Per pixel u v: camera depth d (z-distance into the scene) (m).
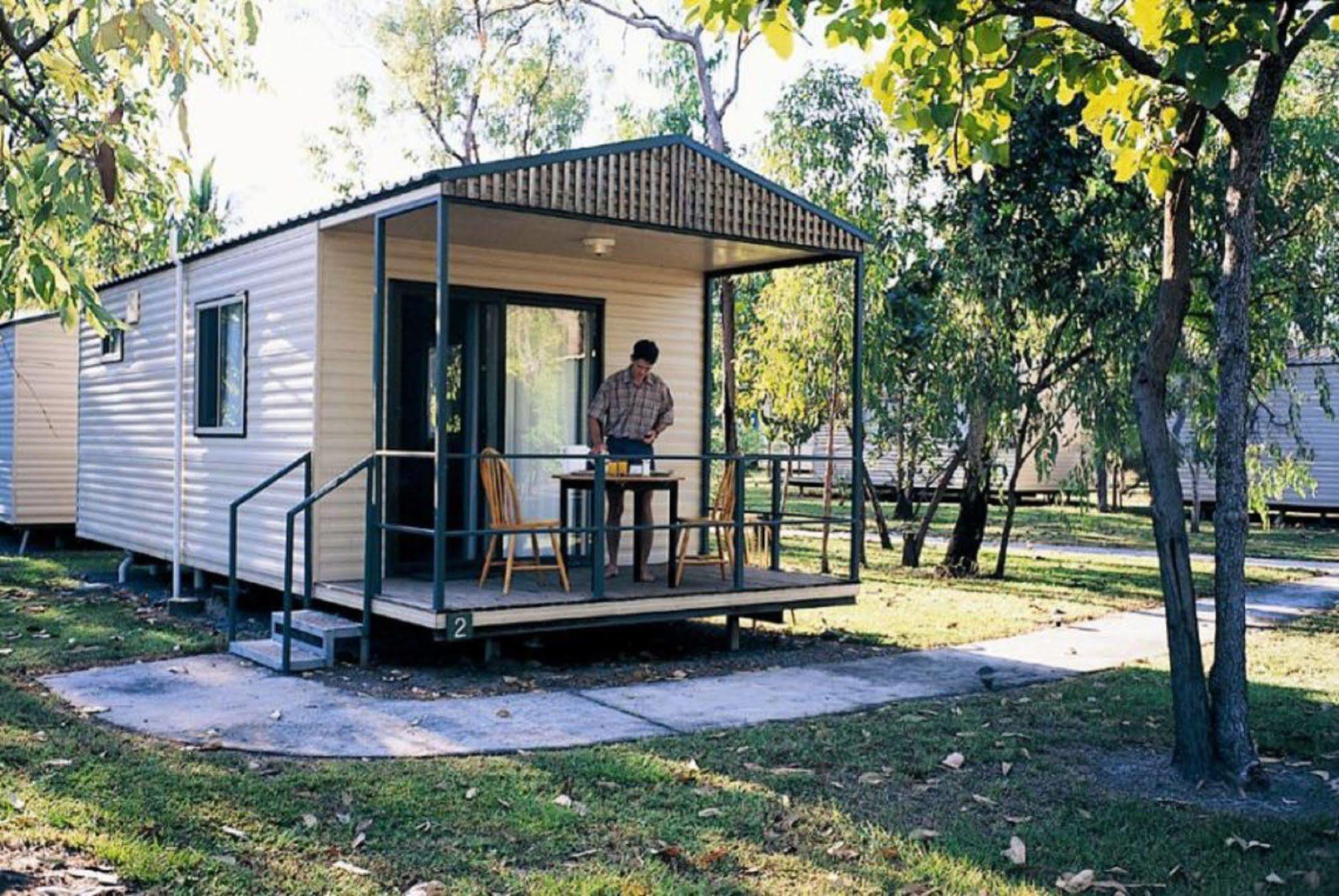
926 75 6.16
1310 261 13.51
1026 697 7.93
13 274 4.21
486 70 27.48
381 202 8.71
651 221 8.91
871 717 7.23
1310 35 5.92
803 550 19.02
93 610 11.05
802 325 15.14
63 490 16.48
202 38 3.85
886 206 15.38
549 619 8.59
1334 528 25.02
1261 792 5.86
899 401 15.90
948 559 15.41
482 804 5.35
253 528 10.63
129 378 13.54
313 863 4.61
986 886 4.55
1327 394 14.87
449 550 10.42
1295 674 8.98
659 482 9.39
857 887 4.52
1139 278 13.56
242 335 10.85
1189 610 6.14
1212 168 12.84
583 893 4.37
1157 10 5.97
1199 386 13.45
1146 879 4.66
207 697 7.50
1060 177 13.49
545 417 10.87
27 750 6.03
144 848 4.62
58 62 3.84
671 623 11.09
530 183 8.30
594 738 6.61
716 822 5.21
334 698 7.55
